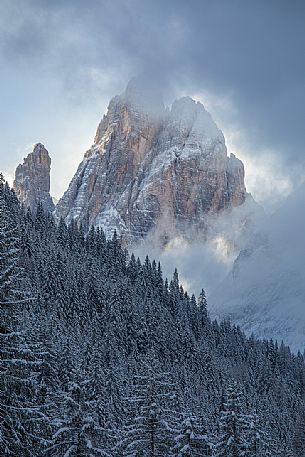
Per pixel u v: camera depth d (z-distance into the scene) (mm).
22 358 24516
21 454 23484
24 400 24578
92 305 121250
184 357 129375
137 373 81062
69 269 125312
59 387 45406
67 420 29469
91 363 53031
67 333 85062
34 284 108000
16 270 26047
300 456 94250
